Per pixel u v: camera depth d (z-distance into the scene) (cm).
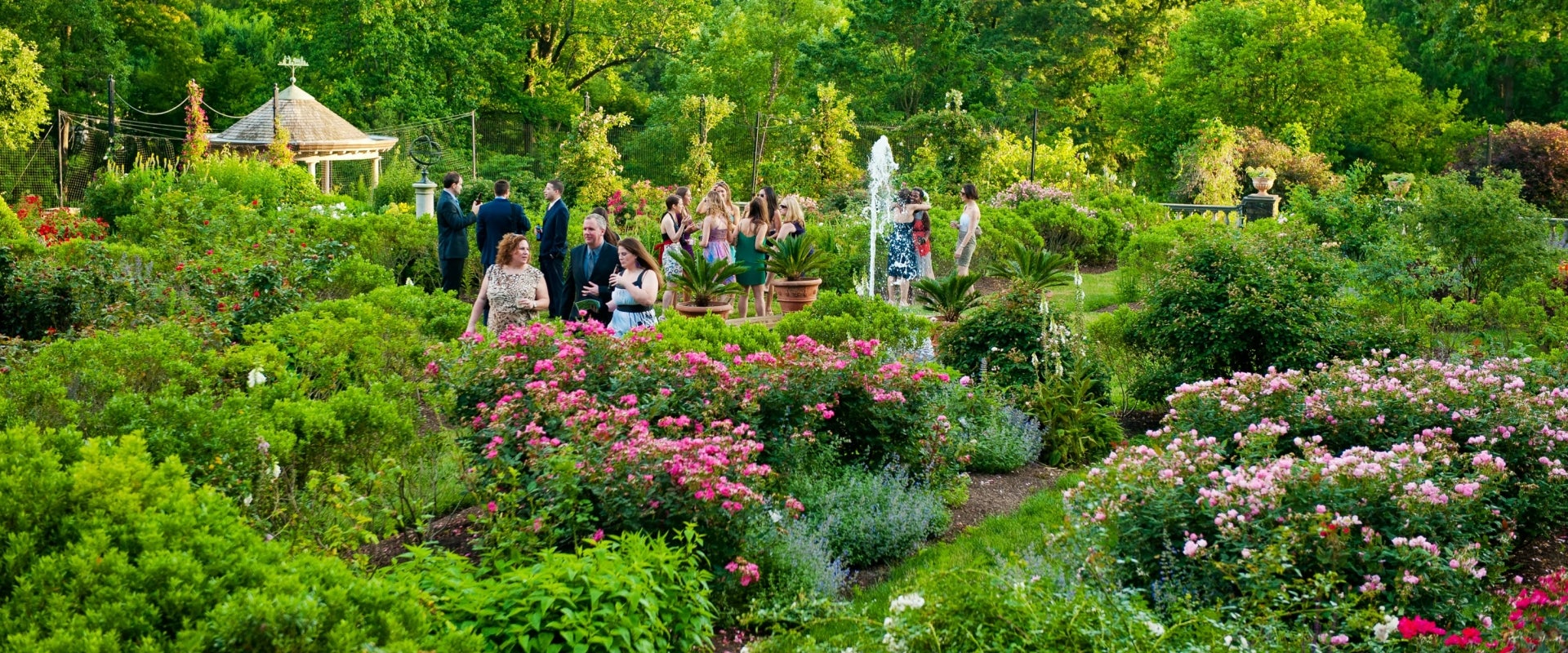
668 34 4131
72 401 529
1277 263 864
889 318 907
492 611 409
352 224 1372
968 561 561
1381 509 477
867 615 488
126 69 3434
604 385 615
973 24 3747
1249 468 511
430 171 2523
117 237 1462
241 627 303
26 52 2612
